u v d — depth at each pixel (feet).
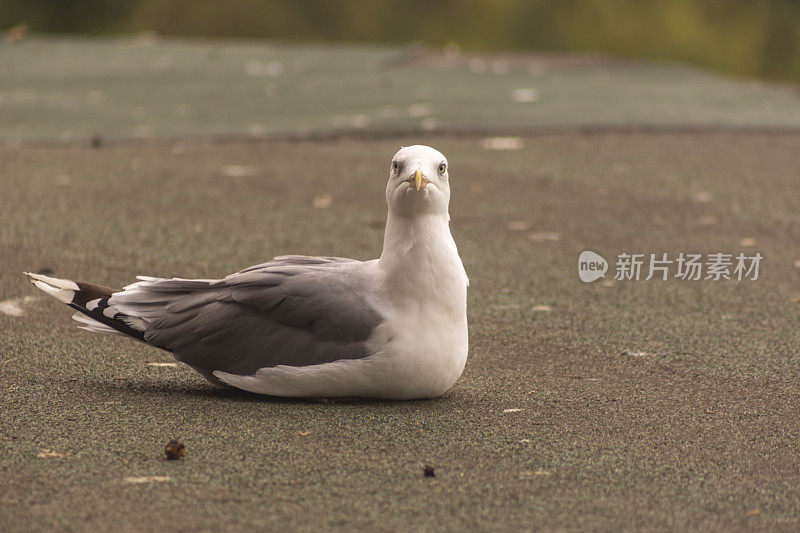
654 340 31.27
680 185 51.01
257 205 46.55
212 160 55.21
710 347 30.63
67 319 31.99
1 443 22.02
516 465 21.45
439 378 24.67
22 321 31.53
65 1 155.94
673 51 150.20
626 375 28.07
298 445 22.24
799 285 37.22
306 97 73.72
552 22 152.35
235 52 96.43
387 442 22.54
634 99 73.97
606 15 154.40
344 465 21.17
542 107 69.97
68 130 62.69
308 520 18.62
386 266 24.61
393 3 156.15
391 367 24.14
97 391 25.75
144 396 25.43
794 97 76.69
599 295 35.83
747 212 46.60
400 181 24.17
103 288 26.61
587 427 23.91
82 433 22.74
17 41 101.55
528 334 31.65
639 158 56.34
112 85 78.79
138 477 20.36
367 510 19.08
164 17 154.10
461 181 51.31
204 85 78.95
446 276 24.38
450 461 21.57
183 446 21.38
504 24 152.56
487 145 59.21
